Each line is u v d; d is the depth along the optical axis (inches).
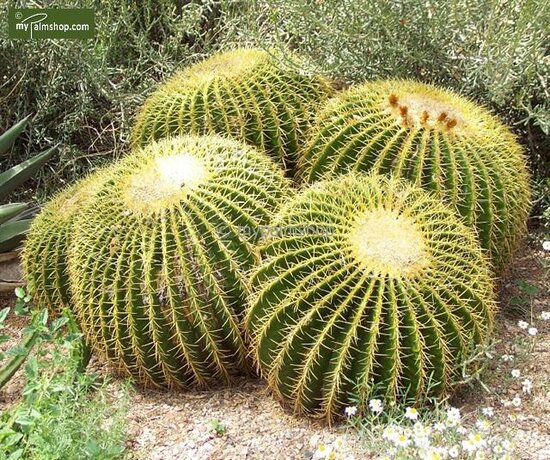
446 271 112.6
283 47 165.5
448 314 110.4
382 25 168.4
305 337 111.3
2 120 210.2
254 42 186.7
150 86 198.4
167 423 124.2
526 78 167.6
